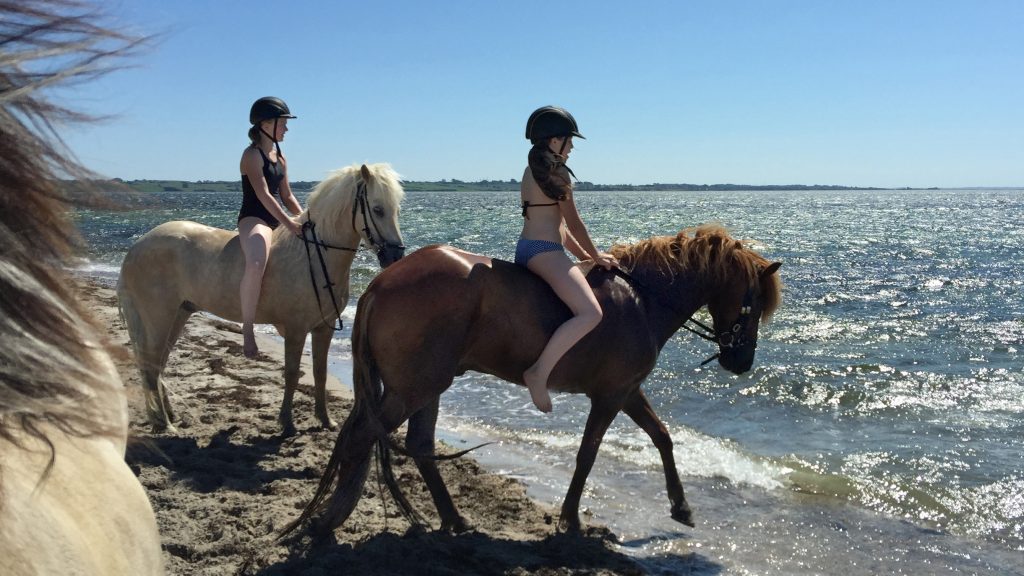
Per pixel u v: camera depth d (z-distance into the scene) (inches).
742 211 3614.7
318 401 272.7
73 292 30.9
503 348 180.4
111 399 36.2
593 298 181.6
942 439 297.4
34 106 28.4
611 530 212.4
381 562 171.3
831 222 2484.0
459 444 288.2
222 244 253.4
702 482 251.1
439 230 1798.7
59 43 28.3
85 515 36.4
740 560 196.7
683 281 210.7
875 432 307.6
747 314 216.4
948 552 202.5
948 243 1497.3
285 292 247.6
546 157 178.2
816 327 566.6
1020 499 236.5
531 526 207.2
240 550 173.2
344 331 520.7
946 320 596.7
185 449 243.1
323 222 248.7
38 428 31.8
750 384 380.5
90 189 30.4
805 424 319.0
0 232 27.0
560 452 281.1
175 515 189.8
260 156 243.0
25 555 30.0
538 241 182.9
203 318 527.8
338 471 184.2
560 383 193.9
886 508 230.4
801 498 238.2
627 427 312.5
